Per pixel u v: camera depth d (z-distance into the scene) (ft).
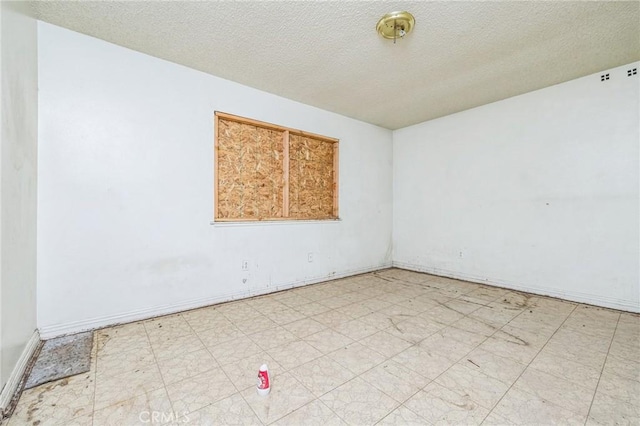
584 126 10.15
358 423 4.42
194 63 9.13
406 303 10.15
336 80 10.32
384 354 6.52
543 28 7.39
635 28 7.38
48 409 4.71
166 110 8.95
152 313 8.70
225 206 10.38
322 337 7.39
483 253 12.93
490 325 8.18
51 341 7.04
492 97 11.96
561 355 6.47
